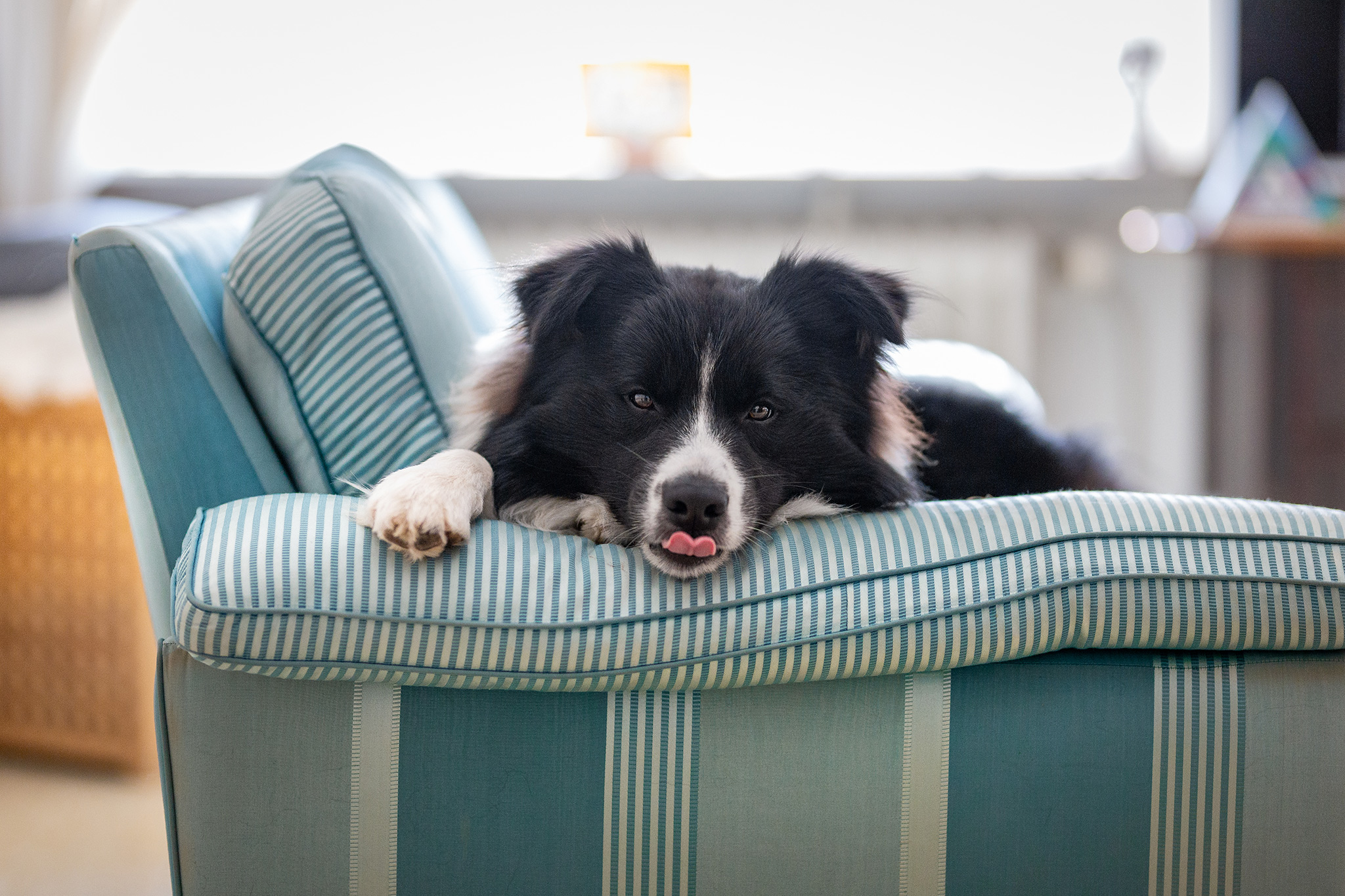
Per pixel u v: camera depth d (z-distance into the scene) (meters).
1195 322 4.41
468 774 1.41
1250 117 4.07
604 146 4.39
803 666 1.35
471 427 1.73
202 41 4.39
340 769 1.40
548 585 1.36
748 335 1.71
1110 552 1.38
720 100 4.40
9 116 4.12
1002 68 4.37
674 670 1.35
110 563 2.87
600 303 1.77
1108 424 4.55
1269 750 1.40
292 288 1.64
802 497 1.71
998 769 1.41
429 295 1.76
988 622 1.35
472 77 4.38
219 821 1.40
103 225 1.60
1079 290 4.47
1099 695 1.41
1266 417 4.12
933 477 2.14
